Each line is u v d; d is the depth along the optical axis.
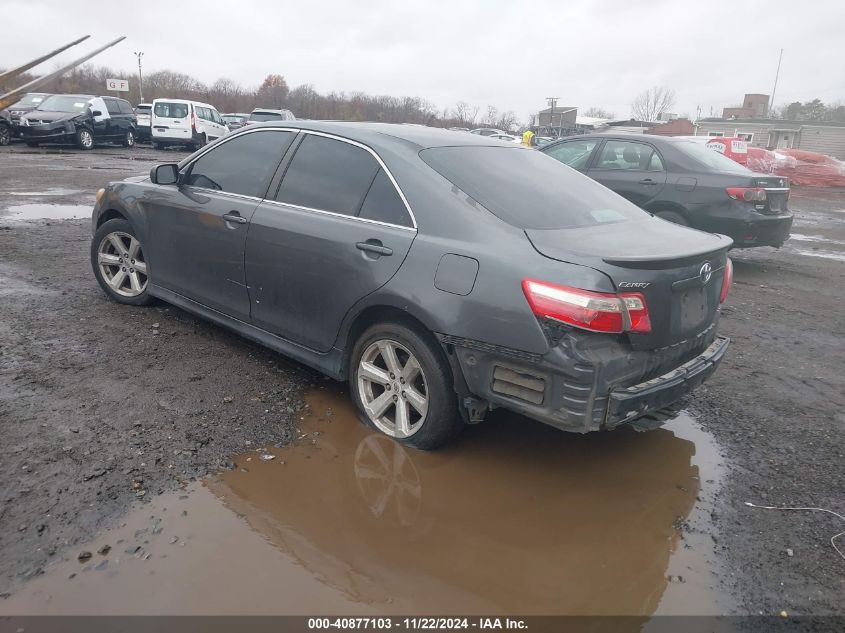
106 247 5.14
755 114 77.69
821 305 6.82
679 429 3.81
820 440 3.74
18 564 2.31
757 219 7.61
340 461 3.21
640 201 8.19
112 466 2.94
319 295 3.60
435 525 2.78
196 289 4.45
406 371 3.31
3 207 9.51
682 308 3.03
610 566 2.59
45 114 20.05
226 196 4.23
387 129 3.85
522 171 3.76
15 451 2.97
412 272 3.16
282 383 3.99
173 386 3.79
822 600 2.46
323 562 2.50
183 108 23.28
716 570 2.61
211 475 2.98
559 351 2.73
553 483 3.16
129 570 2.35
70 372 3.84
